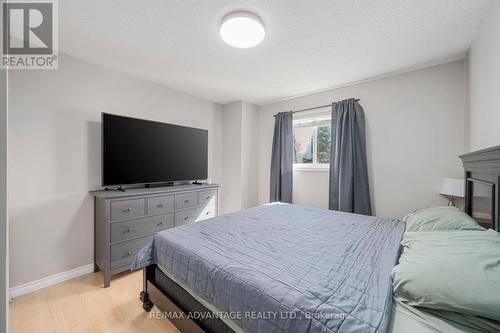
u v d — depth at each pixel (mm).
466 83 2182
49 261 2072
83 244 2277
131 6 1521
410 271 878
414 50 2086
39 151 2018
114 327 1531
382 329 706
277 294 897
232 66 2441
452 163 2311
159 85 2980
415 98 2504
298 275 1040
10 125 1877
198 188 2926
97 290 1984
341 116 2949
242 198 3713
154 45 2023
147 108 2848
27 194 1959
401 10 1541
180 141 3051
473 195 1575
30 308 1726
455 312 745
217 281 1094
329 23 1684
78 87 2252
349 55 2184
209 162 3729
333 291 915
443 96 2348
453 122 2301
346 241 1490
